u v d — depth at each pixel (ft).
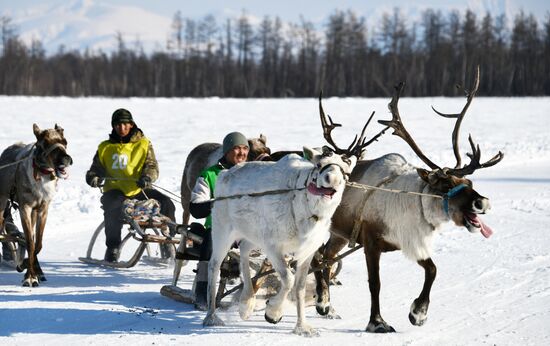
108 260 46.62
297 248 31.68
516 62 407.64
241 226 33.32
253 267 37.83
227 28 479.82
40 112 167.12
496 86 392.88
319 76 404.57
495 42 462.19
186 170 48.70
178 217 60.29
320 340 31.60
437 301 38.27
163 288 38.78
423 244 33.09
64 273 44.86
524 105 227.20
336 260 35.17
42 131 42.01
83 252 50.93
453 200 31.78
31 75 383.65
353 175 36.14
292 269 37.24
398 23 487.61
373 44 479.00
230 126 138.72
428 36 480.23
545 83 391.86
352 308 37.35
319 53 460.14
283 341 31.35
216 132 127.03
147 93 392.47
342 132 127.44
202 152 48.03
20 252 45.21
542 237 53.67
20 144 45.16
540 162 96.58
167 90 398.62
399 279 43.24
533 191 73.26
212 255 34.50
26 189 41.86
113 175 46.70
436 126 143.84
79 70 416.46
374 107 204.33
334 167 29.40
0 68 379.35
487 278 42.80
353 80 398.62
